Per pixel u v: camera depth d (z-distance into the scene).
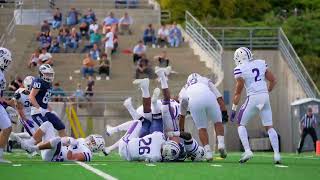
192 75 40.47
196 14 129.00
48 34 89.50
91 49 89.50
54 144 38.31
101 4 107.06
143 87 39.94
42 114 39.97
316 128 71.31
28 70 83.69
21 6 100.06
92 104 74.50
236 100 37.69
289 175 28.77
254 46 90.06
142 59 82.44
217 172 30.17
